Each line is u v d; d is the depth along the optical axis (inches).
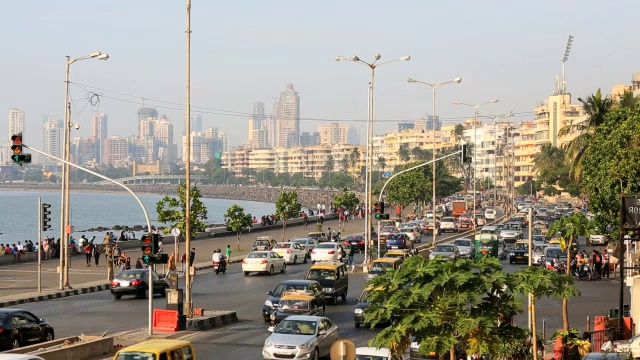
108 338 1262.3
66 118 2186.3
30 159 1561.3
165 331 1483.8
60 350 1152.2
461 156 2479.1
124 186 1475.1
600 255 2447.1
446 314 806.5
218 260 2544.3
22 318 1255.5
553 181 6619.1
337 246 2778.1
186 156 1612.9
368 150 2684.5
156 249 1449.3
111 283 1958.7
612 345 1182.3
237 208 3334.2
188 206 1609.3
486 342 810.8
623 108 2101.4
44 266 2716.5
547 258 2518.5
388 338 802.8
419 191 5093.5
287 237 3998.5
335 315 1718.8
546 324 1595.7
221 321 1588.3
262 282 2298.2
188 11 1604.3
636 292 1508.4
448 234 4269.2
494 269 840.3
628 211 1402.6
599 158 2034.9
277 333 1231.5
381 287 826.2
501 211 6619.1
